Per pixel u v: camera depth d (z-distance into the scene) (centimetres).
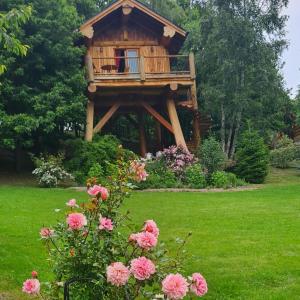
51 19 1986
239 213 1167
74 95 1980
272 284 639
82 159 1888
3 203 1252
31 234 893
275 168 2703
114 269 351
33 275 387
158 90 2139
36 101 1861
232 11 2392
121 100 2166
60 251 405
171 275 343
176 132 2089
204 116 2552
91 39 2164
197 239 882
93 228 402
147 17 2259
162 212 1183
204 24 2444
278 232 941
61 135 2094
